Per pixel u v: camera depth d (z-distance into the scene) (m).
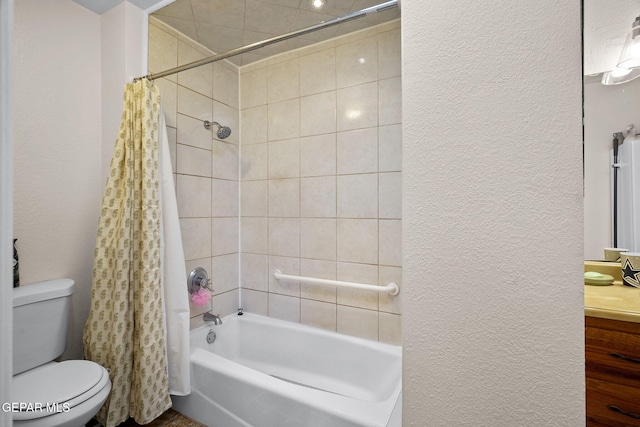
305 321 2.06
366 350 1.77
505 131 0.46
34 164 1.43
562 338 0.43
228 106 2.21
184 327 1.53
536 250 0.44
